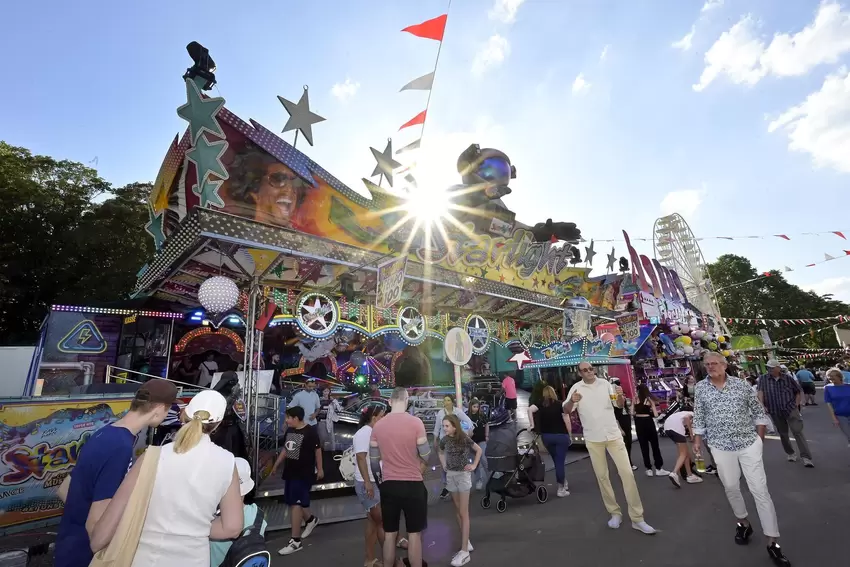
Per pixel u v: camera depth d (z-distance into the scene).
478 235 10.39
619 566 4.23
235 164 6.42
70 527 2.39
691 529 5.11
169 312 11.64
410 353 15.56
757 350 30.75
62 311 10.55
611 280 18.69
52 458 6.44
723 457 4.49
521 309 12.44
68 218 14.14
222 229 5.87
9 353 9.56
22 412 6.25
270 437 8.90
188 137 6.38
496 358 18.48
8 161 14.14
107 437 2.50
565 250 13.66
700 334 22.67
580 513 6.10
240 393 8.06
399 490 3.81
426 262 8.93
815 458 8.52
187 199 7.04
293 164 6.94
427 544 5.25
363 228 7.97
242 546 2.82
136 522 2.01
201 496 2.10
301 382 13.40
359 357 14.62
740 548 4.43
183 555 2.00
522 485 6.68
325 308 8.14
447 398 5.85
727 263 50.62
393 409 4.23
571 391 5.84
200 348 12.57
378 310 8.96
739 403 4.43
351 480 7.46
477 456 4.84
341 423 10.67
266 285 7.92
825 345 47.38
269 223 6.70
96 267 14.58
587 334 12.84
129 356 11.29
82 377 10.38
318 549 5.17
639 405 8.47
